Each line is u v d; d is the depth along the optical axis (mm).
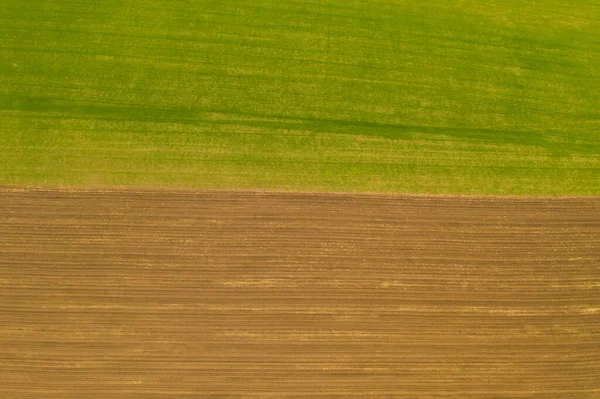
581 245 11031
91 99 11312
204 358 9820
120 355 9758
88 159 10742
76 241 10250
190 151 10969
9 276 10023
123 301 9992
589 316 10602
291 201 10766
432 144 11555
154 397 9648
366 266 10484
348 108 11734
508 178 11406
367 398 9867
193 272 10203
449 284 10523
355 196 10906
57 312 9883
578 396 10188
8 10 12039
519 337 10359
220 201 10641
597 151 11875
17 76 11422
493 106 12102
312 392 9820
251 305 10102
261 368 9836
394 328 10195
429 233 10820
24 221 10312
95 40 11906
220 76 11781
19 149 10727
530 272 10766
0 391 9531
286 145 11203
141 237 10344
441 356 10141
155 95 11461
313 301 10203
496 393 10094
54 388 9578
